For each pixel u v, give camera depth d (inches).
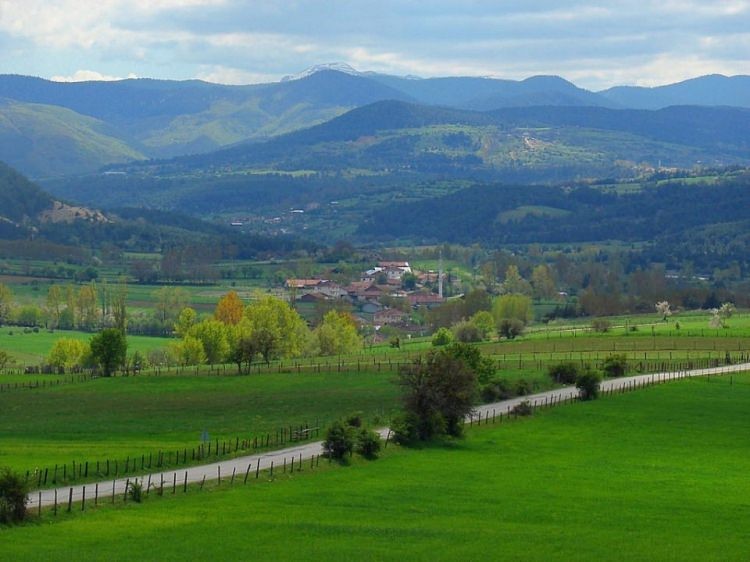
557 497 3826.3
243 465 4232.3
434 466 4365.2
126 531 3100.4
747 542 3176.7
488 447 4894.2
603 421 5654.5
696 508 3681.1
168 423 5629.9
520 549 3038.9
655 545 3122.5
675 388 6766.7
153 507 3447.3
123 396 6904.5
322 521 3316.9
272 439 4899.1
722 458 4744.1
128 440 5009.8
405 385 5083.7
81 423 5684.1
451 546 3048.7
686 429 5467.5
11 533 3031.5
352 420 4680.1
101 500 3508.9
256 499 3612.2
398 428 4849.9
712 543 3157.0
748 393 6599.4
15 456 4409.5
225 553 2893.7
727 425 5590.6
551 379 7130.9
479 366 6471.5
